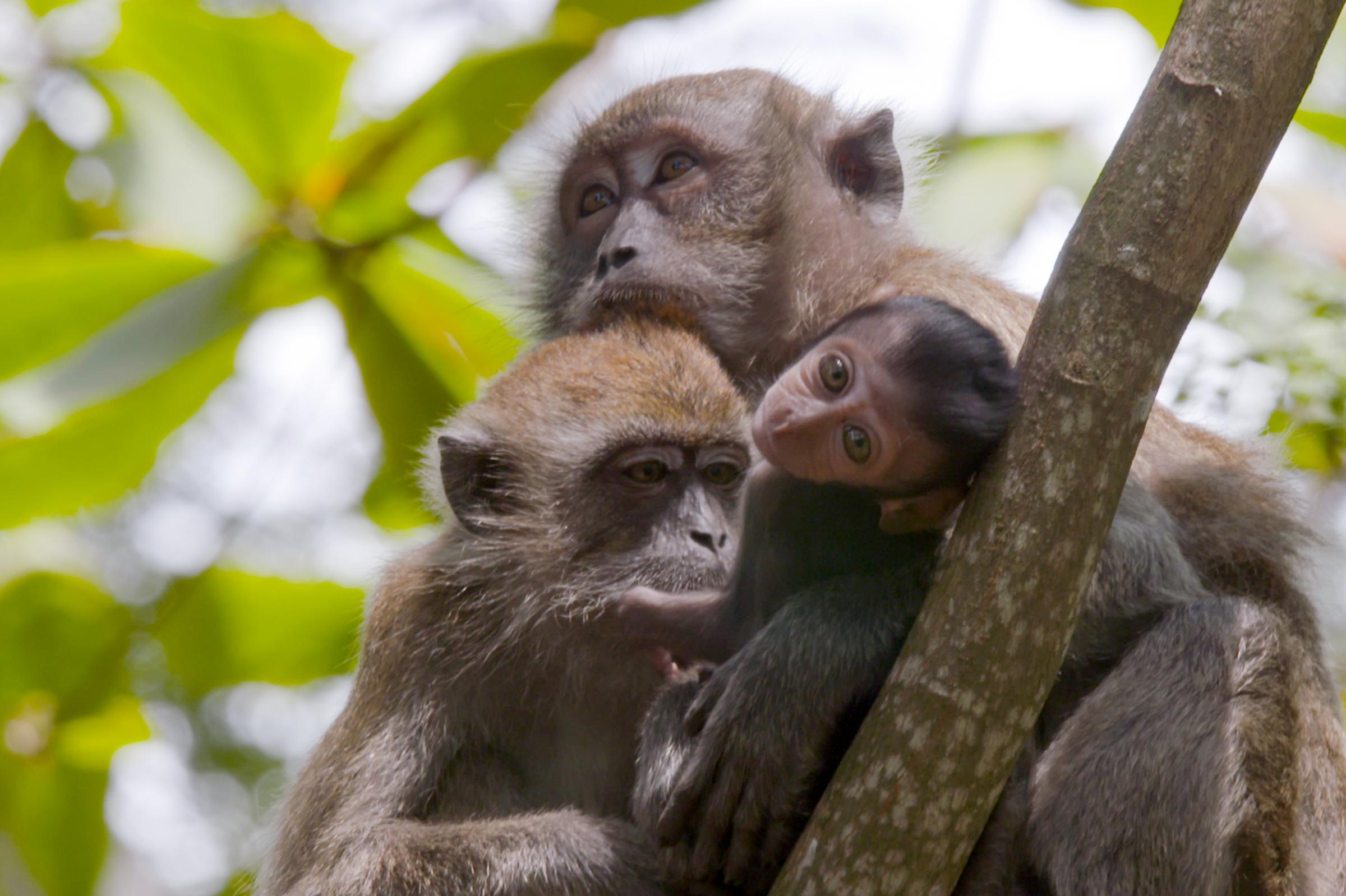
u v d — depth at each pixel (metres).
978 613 8.51
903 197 14.36
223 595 18.19
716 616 10.98
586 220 14.52
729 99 14.17
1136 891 10.04
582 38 14.93
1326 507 14.41
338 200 14.85
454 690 12.09
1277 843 10.22
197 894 25.19
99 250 14.32
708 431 12.30
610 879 10.63
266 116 14.55
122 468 15.12
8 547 18.89
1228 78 8.41
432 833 11.15
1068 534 8.49
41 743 18.45
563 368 12.88
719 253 13.41
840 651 9.68
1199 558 11.42
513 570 12.27
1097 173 16.88
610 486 12.28
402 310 15.51
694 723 10.14
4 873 19.77
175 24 14.07
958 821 8.54
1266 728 10.27
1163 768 10.11
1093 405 8.50
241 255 14.55
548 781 12.34
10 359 14.40
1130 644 10.44
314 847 11.82
